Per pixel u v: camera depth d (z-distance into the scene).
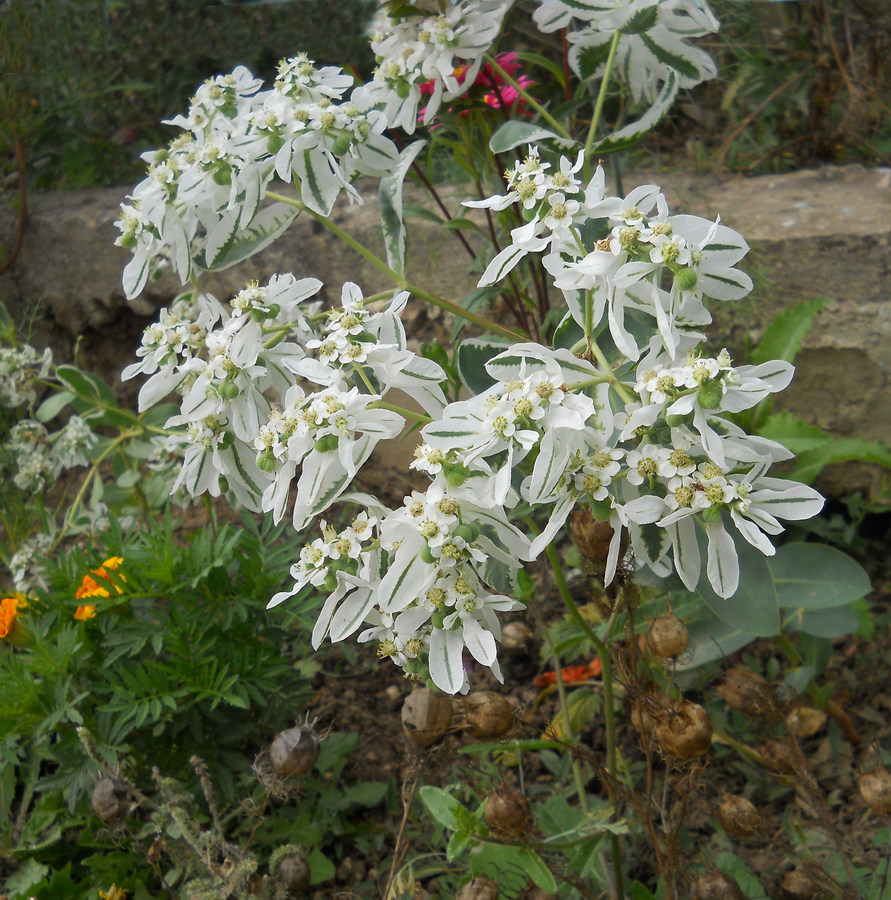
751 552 0.46
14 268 0.96
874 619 0.67
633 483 0.38
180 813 0.45
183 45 0.99
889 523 0.76
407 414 0.42
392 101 0.51
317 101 0.47
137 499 0.75
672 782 0.57
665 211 0.38
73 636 0.54
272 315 0.46
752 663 0.64
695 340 0.40
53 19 0.98
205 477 0.48
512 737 0.46
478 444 0.37
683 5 0.50
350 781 0.60
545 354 0.38
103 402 0.74
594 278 0.40
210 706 0.54
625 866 0.52
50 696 0.53
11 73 0.94
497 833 0.41
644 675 0.53
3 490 0.78
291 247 0.84
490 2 0.50
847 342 0.71
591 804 0.53
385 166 0.50
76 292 0.94
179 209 0.49
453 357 0.51
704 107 0.92
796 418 0.74
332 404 0.39
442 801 0.43
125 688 0.53
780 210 0.76
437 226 0.78
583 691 0.57
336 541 0.40
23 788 0.61
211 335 0.46
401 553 0.38
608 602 0.46
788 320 0.66
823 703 0.59
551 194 0.40
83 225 0.92
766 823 0.45
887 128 0.88
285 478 0.40
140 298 0.92
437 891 0.54
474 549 0.38
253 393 0.46
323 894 0.55
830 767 0.58
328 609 0.41
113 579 0.54
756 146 0.89
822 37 0.88
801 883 0.46
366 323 0.42
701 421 0.36
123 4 1.00
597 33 0.54
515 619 0.68
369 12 0.85
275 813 0.57
